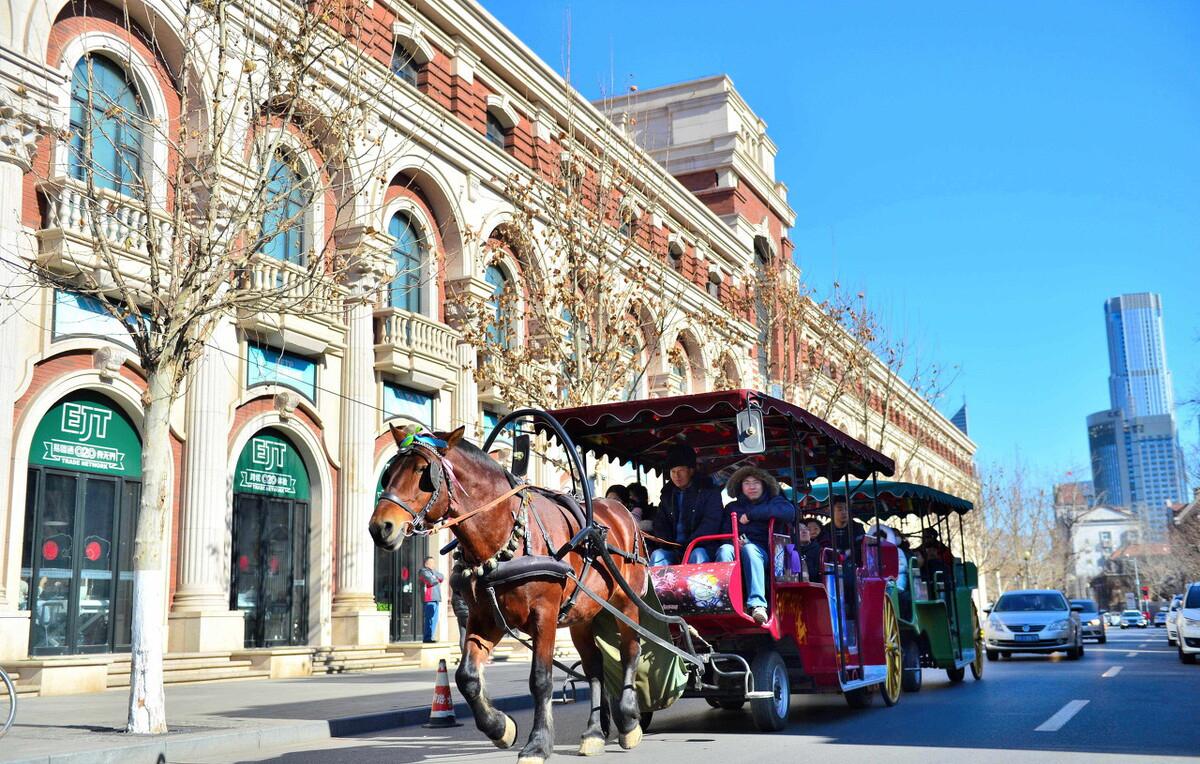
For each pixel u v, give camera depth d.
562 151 28.78
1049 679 16.94
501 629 7.71
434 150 24.55
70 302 16.45
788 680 11.16
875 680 12.32
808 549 11.67
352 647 20.42
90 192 11.90
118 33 17.89
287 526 20.75
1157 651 28.22
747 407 9.43
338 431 21.78
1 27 15.72
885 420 36.09
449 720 11.78
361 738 10.66
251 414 19.78
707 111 45.25
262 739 10.17
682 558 10.38
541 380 21.41
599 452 11.32
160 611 10.46
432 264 24.80
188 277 11.19
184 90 12.27
